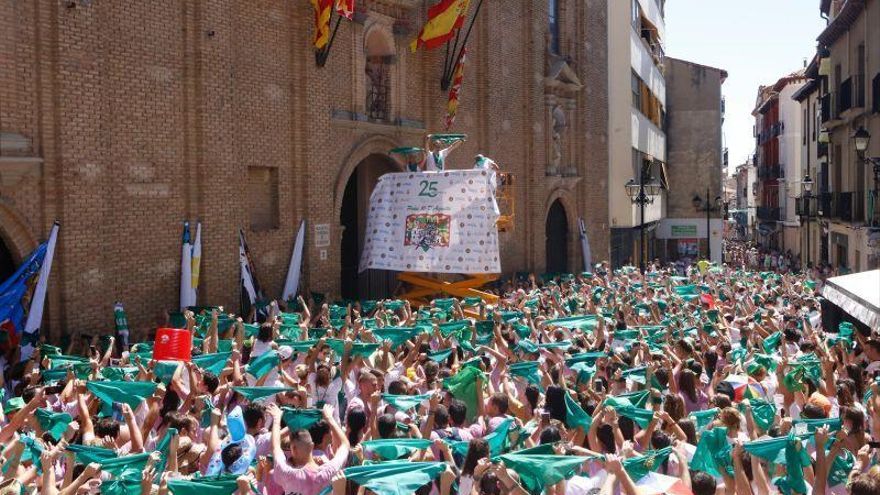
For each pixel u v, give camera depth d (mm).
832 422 8477
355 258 26719
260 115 20422
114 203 16891
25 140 15195
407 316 16875
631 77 41594
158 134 17828
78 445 7688
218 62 19094
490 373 11547
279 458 7148
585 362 12289
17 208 15086
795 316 17781
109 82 16734
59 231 15758
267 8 20531
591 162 36969
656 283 26016
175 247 18281
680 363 11562
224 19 19250
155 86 17734
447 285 23562
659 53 52250
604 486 6660
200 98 18641
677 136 56844
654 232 55250
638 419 8812
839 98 36062
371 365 11648
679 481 6996
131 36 17172
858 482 6234
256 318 19219
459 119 27891
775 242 72562
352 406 9094
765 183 76688
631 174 41250
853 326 15312
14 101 15055
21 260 15305
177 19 18234
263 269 20719
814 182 48062
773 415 9664
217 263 19156
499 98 29922
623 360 12945
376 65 25047
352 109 23453
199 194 18719
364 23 23781
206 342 13203
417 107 26266
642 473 7273
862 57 32406
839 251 38250
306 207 21781
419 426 8945
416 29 25656
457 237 21281
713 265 39031
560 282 29344
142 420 9562
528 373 11461
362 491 6676
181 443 7902
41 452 7574
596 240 37750
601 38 37875
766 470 7891
